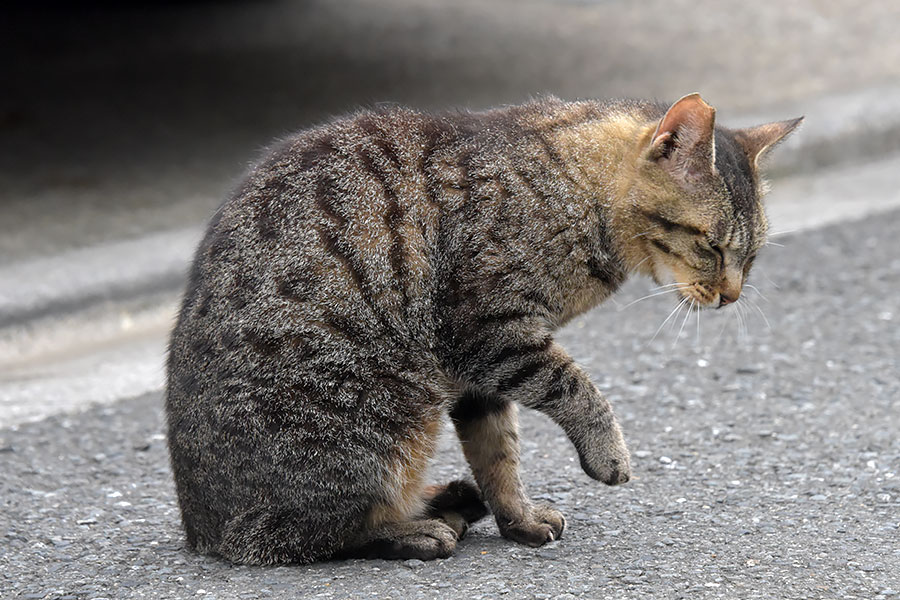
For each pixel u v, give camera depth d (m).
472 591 7.82
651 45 31.20
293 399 8.21
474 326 8.55
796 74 28.03
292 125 23.53
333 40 31.34
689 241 9.24
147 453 11.41
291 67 28.45
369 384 8.35
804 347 13.95
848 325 14.70
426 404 8.61
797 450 10.81
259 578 8.16
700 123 8.94
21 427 12.12
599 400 8.62
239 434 8.26
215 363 8.37
